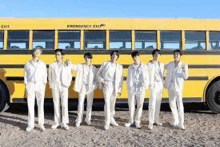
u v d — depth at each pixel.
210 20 7.15
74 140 4.54
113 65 5.37
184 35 7.03
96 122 5.97
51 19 6.91
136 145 4.24
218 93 7.03
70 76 5.38
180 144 4.29
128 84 5.41
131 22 6.96
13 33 6.84
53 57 6.81
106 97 5.31
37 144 4.34
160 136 4.79
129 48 6.90
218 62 7.04
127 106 8.36
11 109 7.79
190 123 5.93
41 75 5.26
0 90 6.83
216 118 6.52
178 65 5.40
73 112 7.30
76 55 6.83
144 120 6.19
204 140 4.54
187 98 6.95
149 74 5.35
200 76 6.97
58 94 5.37
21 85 6.75
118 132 5.09
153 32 6.98
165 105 8.57
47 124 5.77
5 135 4.86
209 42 7.10
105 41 6.89
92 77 5.52
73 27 6.89
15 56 6.77
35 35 6.86
